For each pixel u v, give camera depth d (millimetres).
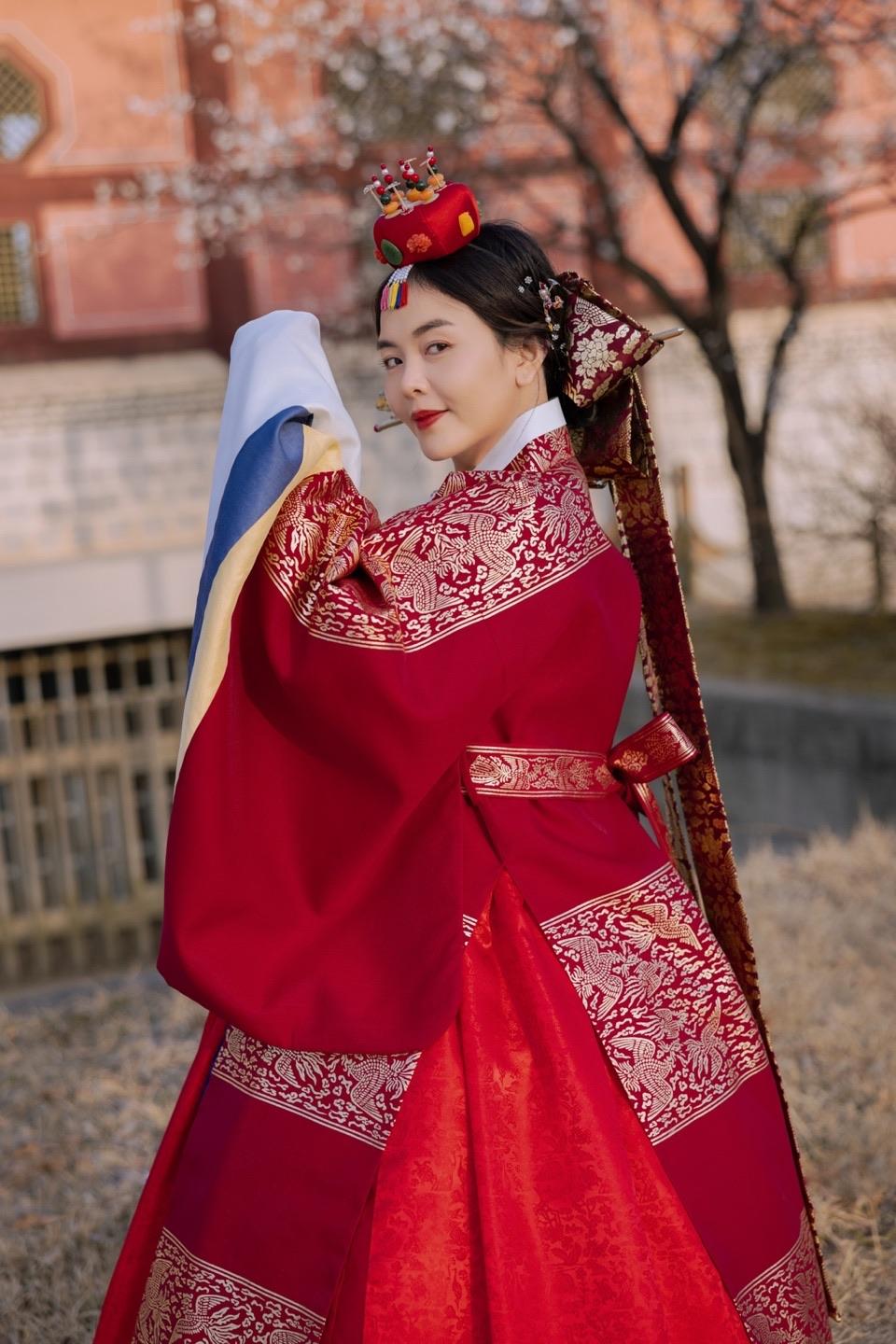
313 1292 1434
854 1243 2244
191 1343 1470
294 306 10562
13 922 8414
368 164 10367
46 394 10086
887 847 4504
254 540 1447
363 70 10117
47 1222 2533
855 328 11594
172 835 1484
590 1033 1505
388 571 1465
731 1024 1595
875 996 3205
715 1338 1509
